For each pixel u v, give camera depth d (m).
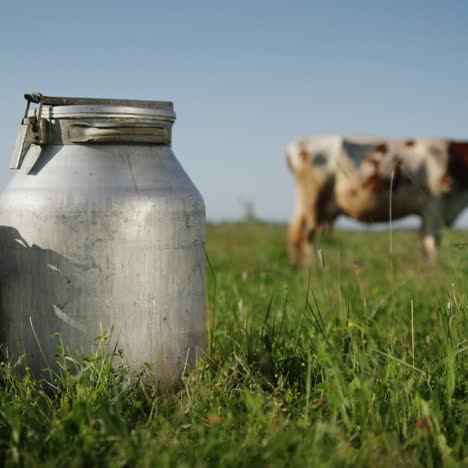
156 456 1.52
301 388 1.88
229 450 1.56
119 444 1.55
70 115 1.86
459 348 1.93
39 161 1.88
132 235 1.83
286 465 1.54
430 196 4.98
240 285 2.87
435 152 4.98
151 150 1.90
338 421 1.67
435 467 1.59
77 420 1.61
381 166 4.93
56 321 1.84
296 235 5.05
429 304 2.55
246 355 2.02
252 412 1.67
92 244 1.82
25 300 1.86
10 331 1.89
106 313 1.84
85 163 1.85
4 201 1.89
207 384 1.81
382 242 4.93
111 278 1.83
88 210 1.82
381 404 1.73
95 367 1.78
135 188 1.85
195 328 1.93
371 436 1.59
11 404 1.75
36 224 1.83
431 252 4.86
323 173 4.98
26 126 1.88
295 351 2.02
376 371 1.84
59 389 1.79
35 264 1.84
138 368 1.86
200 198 1.94
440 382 1.83
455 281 2.11
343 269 3.59
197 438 1.64
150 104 1.96
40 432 1.65
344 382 1.75
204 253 1.96
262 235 6.38
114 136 1.86
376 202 4.98
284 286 2.36
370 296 2.66
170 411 1.79
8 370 1.85
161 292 1.86
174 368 1.89
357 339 2.02
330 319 2.34
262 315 2.37
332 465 1.52
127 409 1.75
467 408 1.72
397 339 2.03
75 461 1.51
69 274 1.83
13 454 1.55
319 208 5.05
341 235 5.65
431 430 1.62
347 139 4.98
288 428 1.64
